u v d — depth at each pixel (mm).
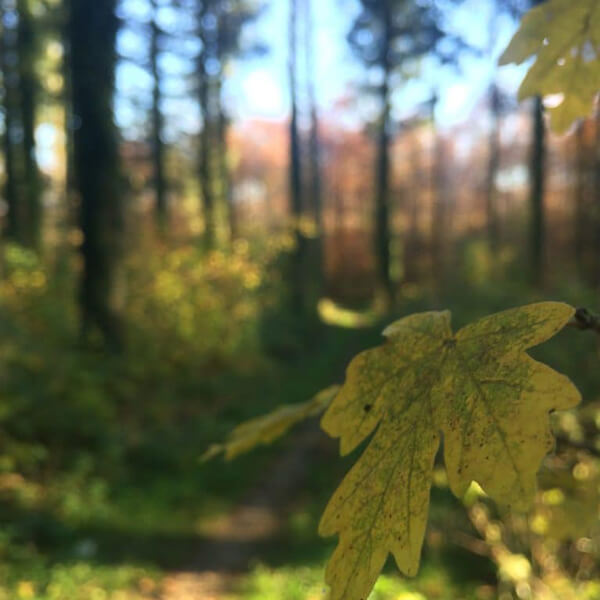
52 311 8180
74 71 8672
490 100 22500
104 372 7852
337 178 33844
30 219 13641
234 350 11055
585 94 730
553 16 715
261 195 42219
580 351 3686
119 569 4254
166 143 16516
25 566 4066
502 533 2537
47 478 5555
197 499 5895
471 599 3129
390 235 23359
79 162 8711
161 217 13750
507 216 27406
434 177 31750
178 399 8594
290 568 4426
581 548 2270
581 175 16578
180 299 10133
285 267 15406
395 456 437
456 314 7691
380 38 21312
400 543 400
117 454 6242
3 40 13570
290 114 21000
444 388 437
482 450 385
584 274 14234
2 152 14031
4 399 5879
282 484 6391
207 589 4176
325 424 481
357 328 19047
